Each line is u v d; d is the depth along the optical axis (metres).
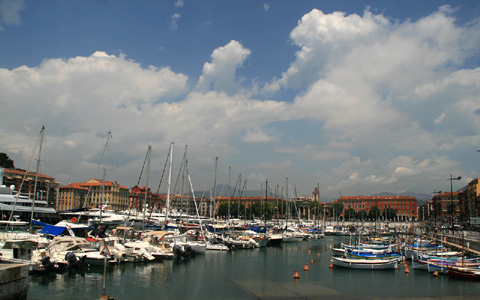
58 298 34.84
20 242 43.12
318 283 45.91
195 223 111.62
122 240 59.62
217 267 54.59
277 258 67.50
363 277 49.97
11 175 144.00
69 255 45.16
